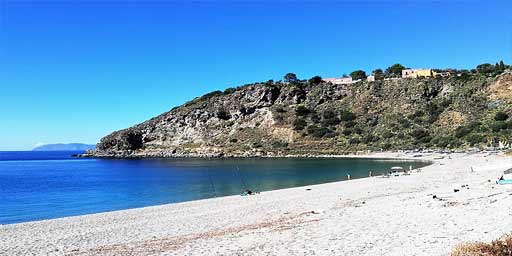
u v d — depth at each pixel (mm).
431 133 158875
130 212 38594
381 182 55312
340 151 160625
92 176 96375
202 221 31375
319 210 32719
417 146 151375
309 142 176000
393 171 78500
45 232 29281
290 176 81125
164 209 39844
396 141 160250
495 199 28578
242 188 63219
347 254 17172
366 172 84938
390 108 184125
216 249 19906
